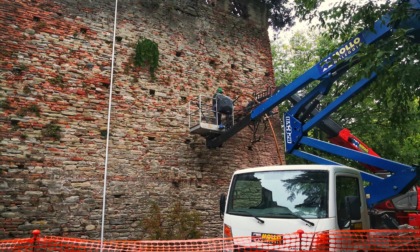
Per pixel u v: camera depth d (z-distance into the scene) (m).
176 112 10.76
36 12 9.08
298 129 7.93
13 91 8.39
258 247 4.80
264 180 5.48
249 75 12.87
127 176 9.48
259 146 12.42
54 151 8.60
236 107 12.17
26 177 8.16
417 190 8.54
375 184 6.61
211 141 10.82
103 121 9.43
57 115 8.83
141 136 9.96
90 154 9.05
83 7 9.83
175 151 10.46
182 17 11.71
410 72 4.82
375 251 5.04
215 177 11.04
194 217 10.02
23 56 8.68
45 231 8.12
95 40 9.80
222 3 12.91
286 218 4.92
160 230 9.41
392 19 5.34
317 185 5.06
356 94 7.04
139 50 10.43
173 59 11.12
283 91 8.72
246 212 5.34
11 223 7.80
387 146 14.67
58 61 9.12
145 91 10.32
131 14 10.63
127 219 9.22
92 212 8.77
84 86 9.35
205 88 11.59
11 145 8.12
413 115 8.18
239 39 12.98
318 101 8.03
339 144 8.66
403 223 8.26
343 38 6.10
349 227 5.04
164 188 10.02
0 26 8.52
